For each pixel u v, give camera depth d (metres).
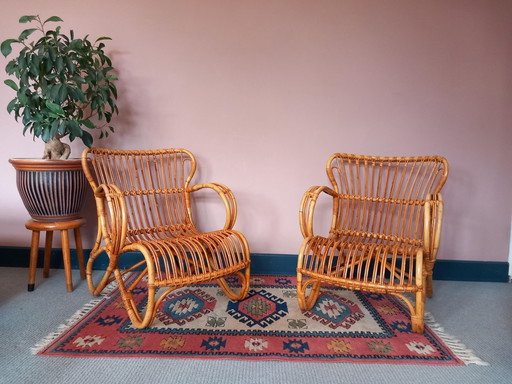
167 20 2.03
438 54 2.01
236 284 1.94
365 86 2.04
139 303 1.67
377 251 1.44
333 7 2.00
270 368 1.18
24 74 1.61
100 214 1.59
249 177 2.10
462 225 2.09
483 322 1.55
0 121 2.09
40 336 1.35
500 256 2.11
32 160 1.67
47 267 1.97
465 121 2.04
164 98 2.06
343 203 2.05
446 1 1.99
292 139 2.07
